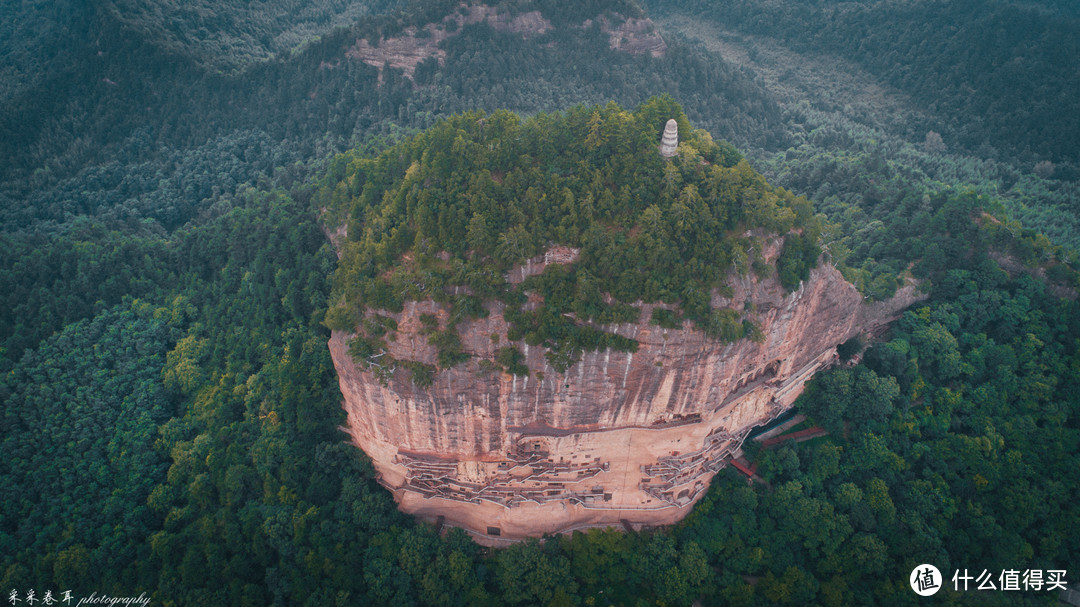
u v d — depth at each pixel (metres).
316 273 103.44
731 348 81.81
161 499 94.38
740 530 90.88
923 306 108.12
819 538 90.19
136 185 160.12
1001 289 108.75
